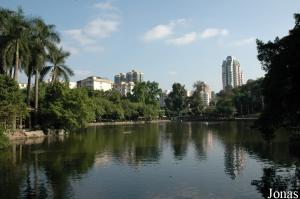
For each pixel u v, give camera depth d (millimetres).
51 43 80250
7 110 58562
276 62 30344
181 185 30234
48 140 70438
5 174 35469
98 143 64438
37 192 28391
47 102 85188
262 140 64875
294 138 56844
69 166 39750
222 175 33938
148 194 27578
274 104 31953
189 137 76750
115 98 177125
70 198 26734
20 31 72062
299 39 28938
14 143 64375
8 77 63719
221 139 69438
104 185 30547
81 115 86688
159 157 45875
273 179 31750
